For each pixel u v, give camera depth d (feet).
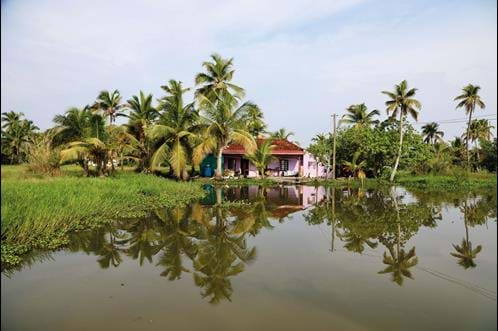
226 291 17.79
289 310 15.74
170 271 20.89
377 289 18.20
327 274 20.44
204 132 75.10
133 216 36.27
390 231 32.19
